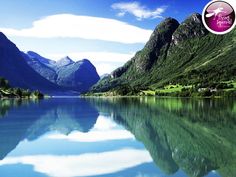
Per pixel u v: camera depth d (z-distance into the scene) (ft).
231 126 181.16
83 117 243.19
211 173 86.33
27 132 161.48
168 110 309.42
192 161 99.71
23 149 119.03
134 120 219.20
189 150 116.06
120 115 259.39
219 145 125.29
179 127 179.01
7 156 107.45
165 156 107.24
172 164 96.32
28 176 84.53
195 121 208.95
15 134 154.81
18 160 101.76
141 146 124.98
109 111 305.32
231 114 257.55
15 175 85.46
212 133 155.74
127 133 159.22
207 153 110.63
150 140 138.31
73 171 89.56
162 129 172.45
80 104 458.09
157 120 217.97
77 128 178.09
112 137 147.43
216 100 536.42
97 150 117.60
